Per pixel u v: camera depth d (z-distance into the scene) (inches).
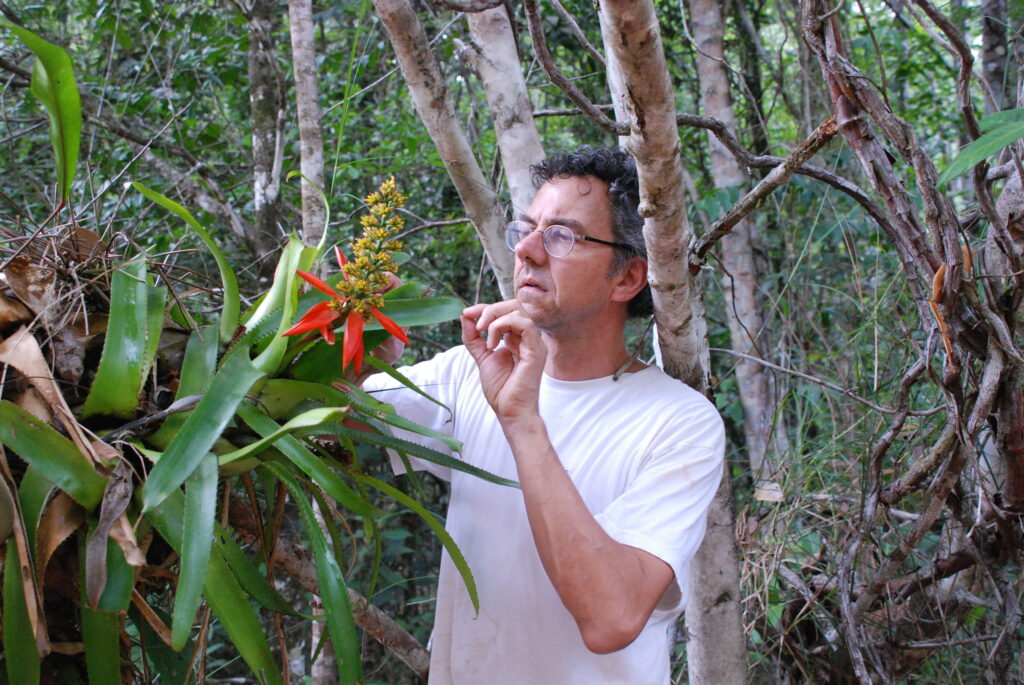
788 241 133.3
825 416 106.8
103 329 45.1
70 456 38.1
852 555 68.9
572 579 44.4
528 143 67.8
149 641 49.1
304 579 58.7
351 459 50.4
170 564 44.7
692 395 55.3
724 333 151.3
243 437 43.7
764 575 84.7
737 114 155.2
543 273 53.4
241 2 117.3
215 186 114.3
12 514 37.5
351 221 126.3
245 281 117.5
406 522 126.5
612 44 39.1
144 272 44.8
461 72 90.4
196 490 37.9
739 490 124.6
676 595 50.6
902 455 82.8
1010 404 56.9
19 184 95.7
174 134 130.4
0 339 42.3
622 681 52.0
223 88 146.5
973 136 49.9
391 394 61.0
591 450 54.4
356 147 130.1
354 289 40.2
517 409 46.8
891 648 76.0
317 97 98.0
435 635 57.2
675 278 52.3
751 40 156.5
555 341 56.7
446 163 64.4
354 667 40.8
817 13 48.8
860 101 49.4
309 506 43.5
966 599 75.7
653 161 44.4
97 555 35.7
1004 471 63.9
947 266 51.8
